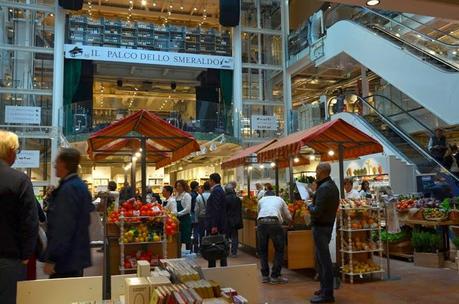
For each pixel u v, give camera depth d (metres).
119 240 5.11
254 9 19.44
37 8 16.19
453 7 4.50
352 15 15.65
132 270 5.05
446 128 11.80
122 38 17.06
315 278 6.01
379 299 4.88
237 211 8.38
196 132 15.24
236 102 18.30
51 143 15.80
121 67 17.98
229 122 16.31
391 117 13.74
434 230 7.26
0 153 2.56
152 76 19.17
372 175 11.64
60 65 16.20
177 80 19.56
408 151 11.63
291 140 7.02
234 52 18.53
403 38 13.01
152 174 19.09
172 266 2.40
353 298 4.94
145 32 17.38
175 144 7.29
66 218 2.81
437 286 5.48
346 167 12.81
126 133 6.54
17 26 16.23
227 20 17.70
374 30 14.20
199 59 17.77
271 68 19.20
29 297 2.29
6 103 15.84
